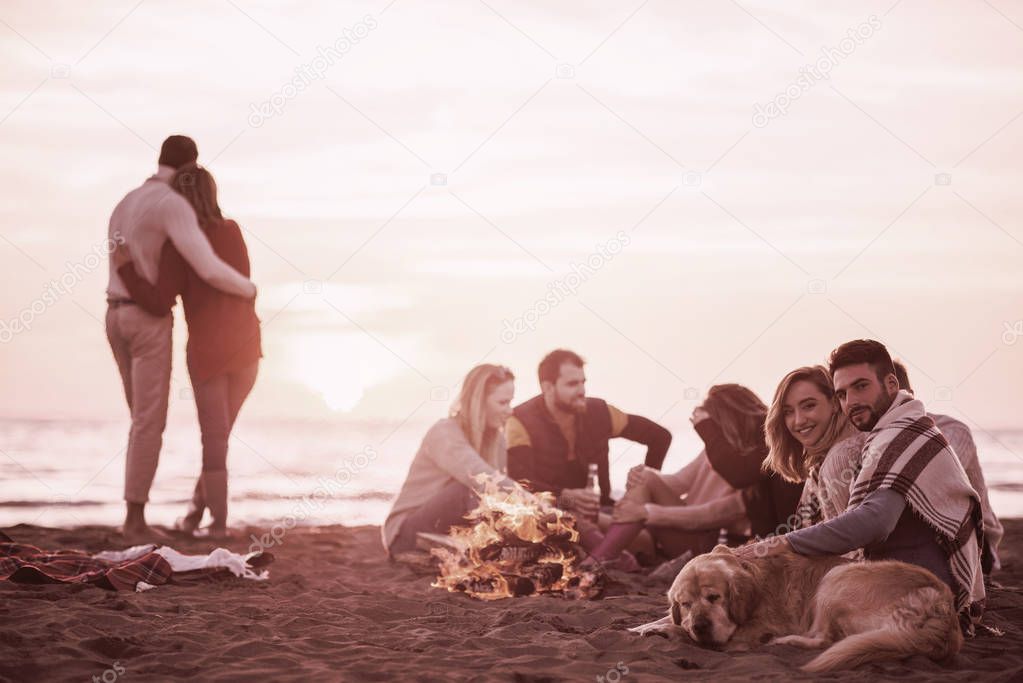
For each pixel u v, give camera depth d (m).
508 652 3.91
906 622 3.69
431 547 6.61
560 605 5.03
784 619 4.02
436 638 4.16
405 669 3.59
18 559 5.45
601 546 6.34
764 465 5.13
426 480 6.93
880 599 3.78
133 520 7.34
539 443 6.97
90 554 6.50
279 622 4.48
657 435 7.31
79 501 12.23
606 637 4.15
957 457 4.18
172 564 5.68
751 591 4.00
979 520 4.14
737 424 5.85
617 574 6.11
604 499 7.26
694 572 4.04
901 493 3.99
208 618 4.45
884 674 3.50
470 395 6.86
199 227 7.41
